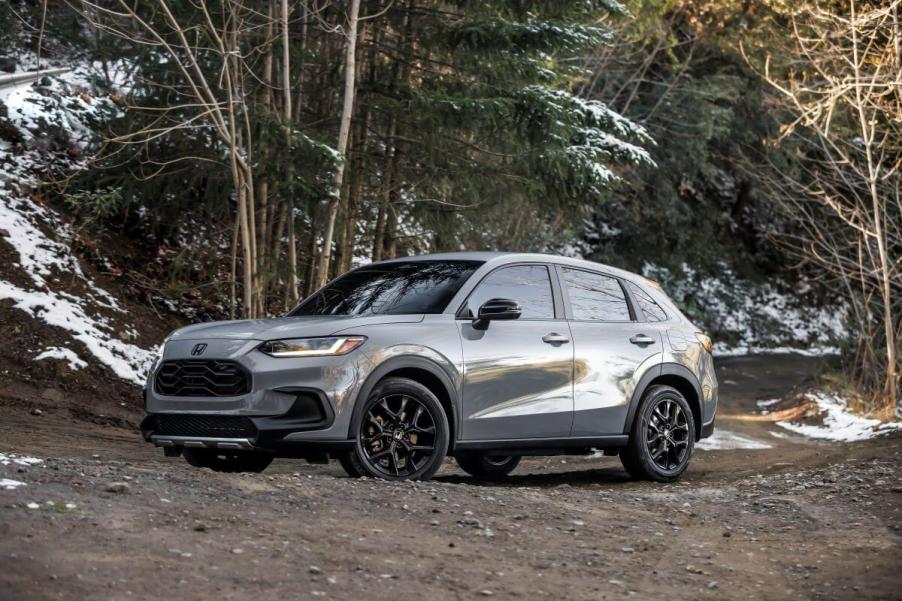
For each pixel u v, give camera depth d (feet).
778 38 93.45
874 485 25.79
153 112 44.93
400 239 52.95
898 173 64.13
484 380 25.17
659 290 31.07
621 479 30.66
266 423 22.35
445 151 48.19
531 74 48.73
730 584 16.24
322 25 45.44
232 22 41.52
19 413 36.06
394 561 15.83
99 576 13.58
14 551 14.15
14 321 40.96
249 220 43.24
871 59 59.11
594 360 27.63
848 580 16.60
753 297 122.42
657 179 109.60
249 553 15.35
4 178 48.78
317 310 26.40
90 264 48.01
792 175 101.96
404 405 23.73
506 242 73.15
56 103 54.95
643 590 15.55
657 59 105.40
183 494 18.81
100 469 20.29
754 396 79.61
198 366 23.30
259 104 41.78
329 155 40.57
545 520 20.31
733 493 25.76
